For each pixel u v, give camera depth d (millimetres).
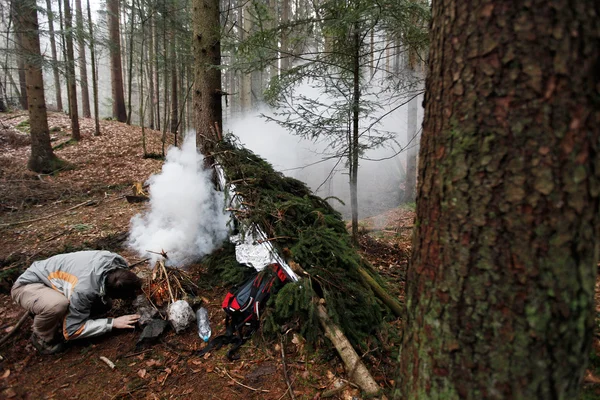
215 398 2062
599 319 2508
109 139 10977
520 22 985
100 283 2543
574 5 941
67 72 8875
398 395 1462
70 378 2250
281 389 2104
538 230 1005
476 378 1144
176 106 12492
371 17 3320
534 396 1065
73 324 2453
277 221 3062
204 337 2600
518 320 1052
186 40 8406
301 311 2508
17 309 3020
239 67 3965
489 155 1061
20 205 6277
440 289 1213
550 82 965
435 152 1229
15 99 16344
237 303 2633
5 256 3924
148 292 2965
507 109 1021
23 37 7863
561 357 1045
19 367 2348
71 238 4492
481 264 1100
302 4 11922
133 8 9805
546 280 1012
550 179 984
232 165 3727
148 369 2318
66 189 7168
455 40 1134
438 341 1230
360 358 2256
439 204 1211
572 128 964
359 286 2768
